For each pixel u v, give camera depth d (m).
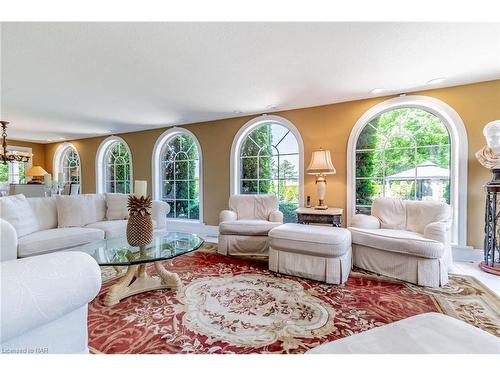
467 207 3.00
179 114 4.25
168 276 2.24
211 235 4.62
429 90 3.15
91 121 4.68
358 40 2.02
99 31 1.87
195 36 1.96
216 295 2.10
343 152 3.67
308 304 1.94
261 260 3.05
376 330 0.86
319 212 3.21
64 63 2.38
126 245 2.34
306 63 2.43
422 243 2.26
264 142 4.41
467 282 2.35
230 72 2.62
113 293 1.96
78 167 6.57
